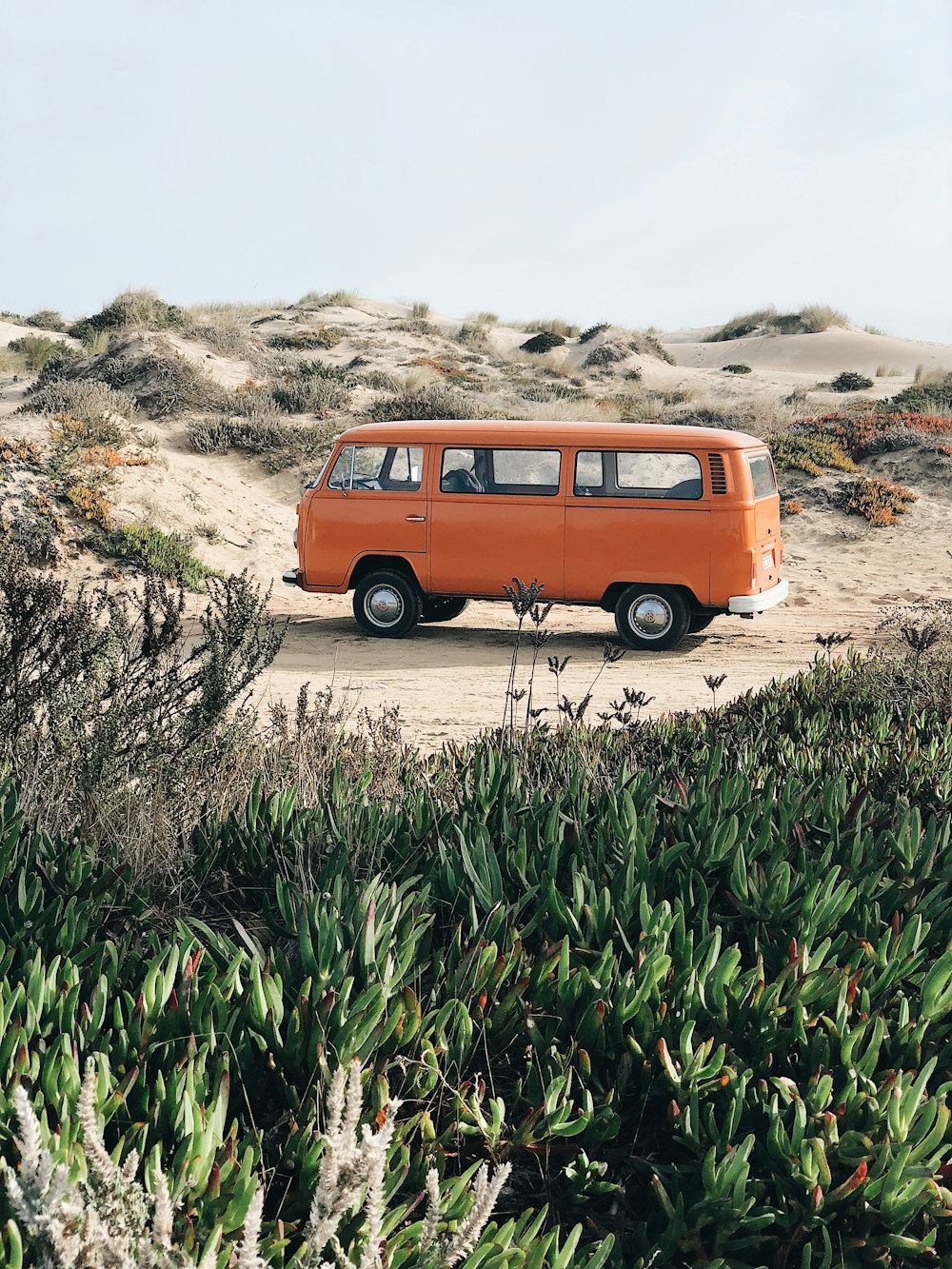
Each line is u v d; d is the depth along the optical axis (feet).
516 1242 7.54
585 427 39.65
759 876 12.07
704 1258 8.07
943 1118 8.46
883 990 10.31
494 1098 8.96
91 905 11.57
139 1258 6.09
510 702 20.03
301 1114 8.47
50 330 149.89
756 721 22.29
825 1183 8.24
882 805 14.94
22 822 13.29
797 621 46.03
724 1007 9.85
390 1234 7.45
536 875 12.52
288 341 129.90
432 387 94.12
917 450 74.69
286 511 65.87
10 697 16.70
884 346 191.52
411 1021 9.16
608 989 9.98
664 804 14.47
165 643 16.98
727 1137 8.50
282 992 9.66
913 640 26.45
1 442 57.31
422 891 11.62
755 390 138.92
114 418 69.51
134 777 15.88
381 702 30.81
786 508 67.72
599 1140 9.03
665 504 38.68
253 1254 5.71
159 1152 7.13
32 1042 8.60
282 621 46.32
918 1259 8.68
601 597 39.83
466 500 40.60
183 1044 8.67
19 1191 5.64
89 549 52.06
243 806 15.53
